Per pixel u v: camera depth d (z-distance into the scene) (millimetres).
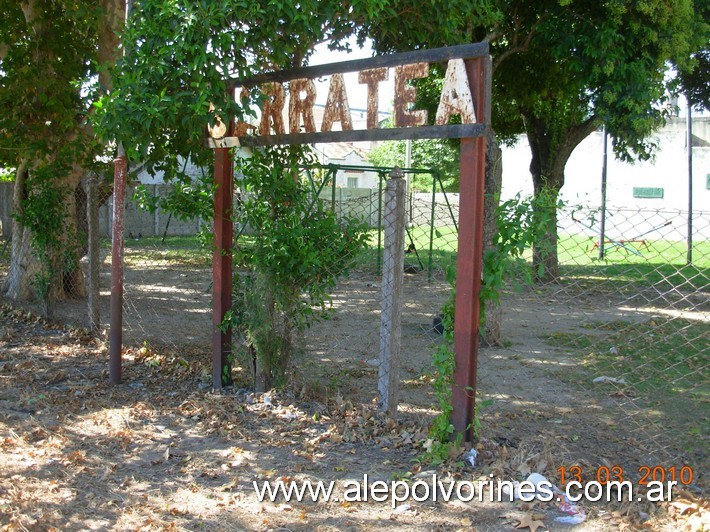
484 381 6488
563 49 9938
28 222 8445
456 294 4270
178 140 6293
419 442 4520
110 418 5109
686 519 3473
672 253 17453
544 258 4781
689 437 4859
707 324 9375
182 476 4117
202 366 6438
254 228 5477
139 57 5035
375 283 13180
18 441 4602
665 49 9570
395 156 30375
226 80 5270
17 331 8148
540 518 3531
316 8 4992
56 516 3557
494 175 7801
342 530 3471
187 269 15273
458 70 4125
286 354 5574
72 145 8594
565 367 7059
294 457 4395
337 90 4863
